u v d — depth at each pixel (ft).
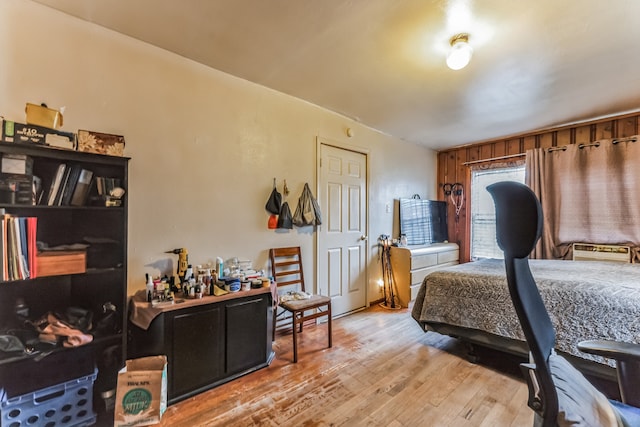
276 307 8.34
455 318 7.70
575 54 6.93
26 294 5.38
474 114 10.93
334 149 11.09
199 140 7.59
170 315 5.87
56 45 5.71
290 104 9.59
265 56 7.23
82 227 5.86
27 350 4.69
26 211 5.32
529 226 2.70
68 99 5.82
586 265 8.87
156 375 4.62
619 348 3.44
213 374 6.44
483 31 6.11
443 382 6.65
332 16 5.74
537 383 2.82
